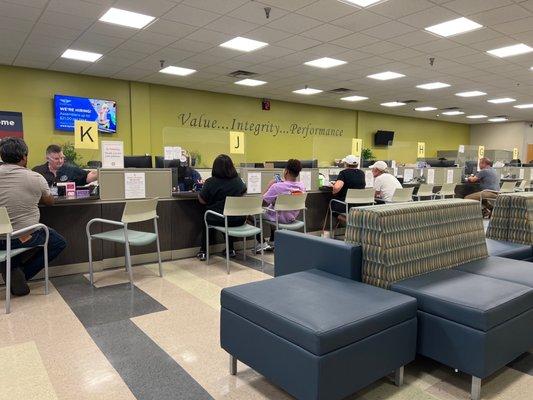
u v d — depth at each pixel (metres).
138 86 8.62
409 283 2.04
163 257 4.06
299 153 11.48
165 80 8.45
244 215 3.80
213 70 7.55
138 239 3.24
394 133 13.72
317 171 5.33
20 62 6.98
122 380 1.88
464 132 16.28
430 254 2.28
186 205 4.18
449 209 2.44
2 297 2.96
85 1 4.35
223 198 3.89
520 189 8.14
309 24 5.05
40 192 2.95
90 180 4.32
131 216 3.19
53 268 3.46
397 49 6.11
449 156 14.80
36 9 4.57
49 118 7.66
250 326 1.76
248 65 7.16
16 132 7.34
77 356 2.10
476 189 7.36
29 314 2.65
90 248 3.30
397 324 1.76
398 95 10.05
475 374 1.72
